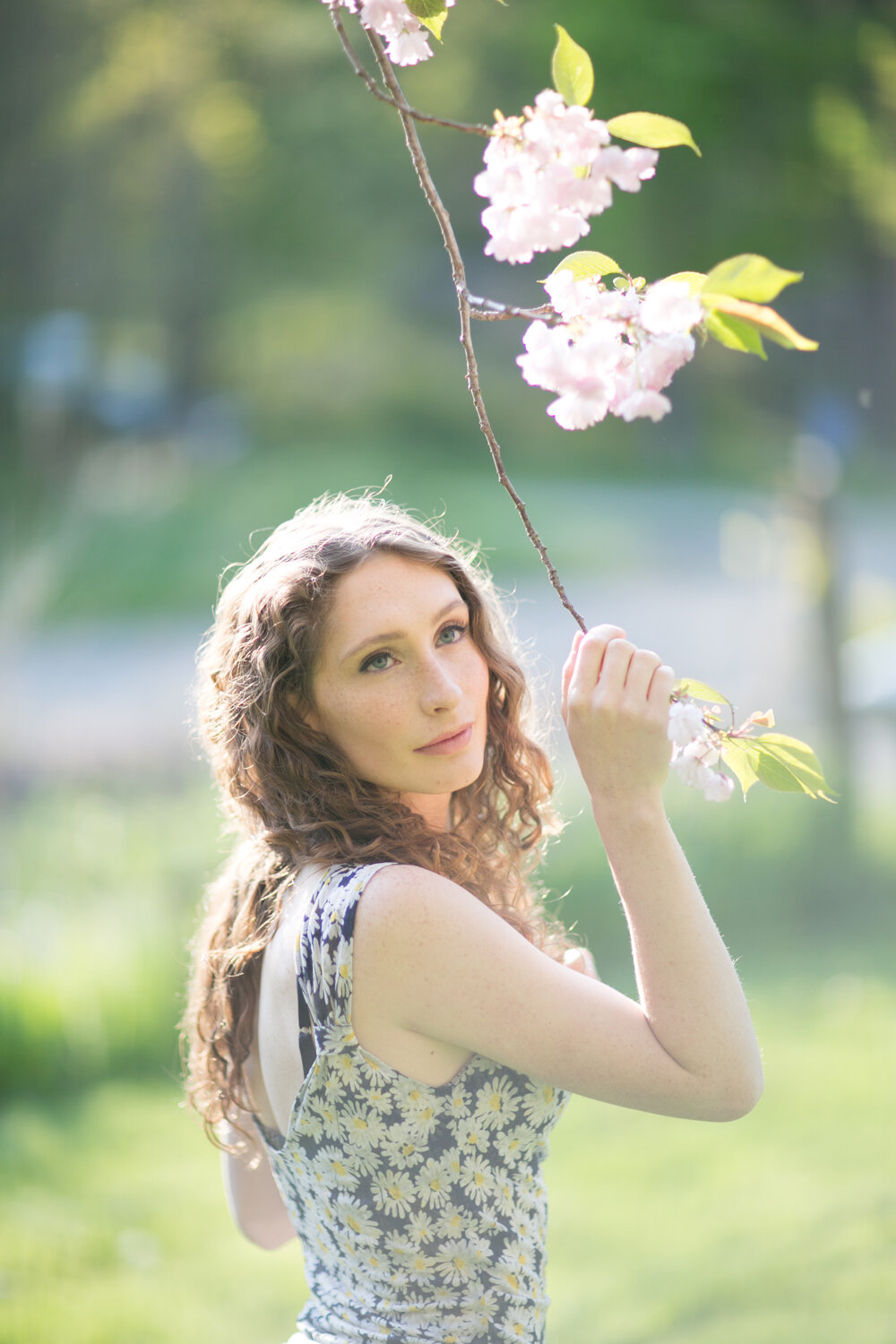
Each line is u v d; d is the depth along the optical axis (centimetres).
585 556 1480
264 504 1709
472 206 2136
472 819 156
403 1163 124
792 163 962
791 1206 345
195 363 2192
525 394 2311
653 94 864
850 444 2091
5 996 452
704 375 2258
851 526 1599
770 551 800
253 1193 159
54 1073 449
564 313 118
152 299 2070
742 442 2242
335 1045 121
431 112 1683
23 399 1811
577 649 128
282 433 2186
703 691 125
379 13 126
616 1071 118
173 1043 468
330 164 1931
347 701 132
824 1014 475
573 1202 360
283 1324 302
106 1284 317
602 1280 318
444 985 118
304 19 1477
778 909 568
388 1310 127
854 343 2059
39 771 695
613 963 516
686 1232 337
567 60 116
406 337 2362
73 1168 387
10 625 1059
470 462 2144
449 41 1417
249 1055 146
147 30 1448
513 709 153
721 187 989
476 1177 125
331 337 2323
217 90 1580
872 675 665
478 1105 125
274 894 141
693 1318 294
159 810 610
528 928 147
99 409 1938
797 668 655
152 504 1666
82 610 1235
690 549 1531
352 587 131
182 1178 382
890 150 950
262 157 1877
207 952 154
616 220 993
